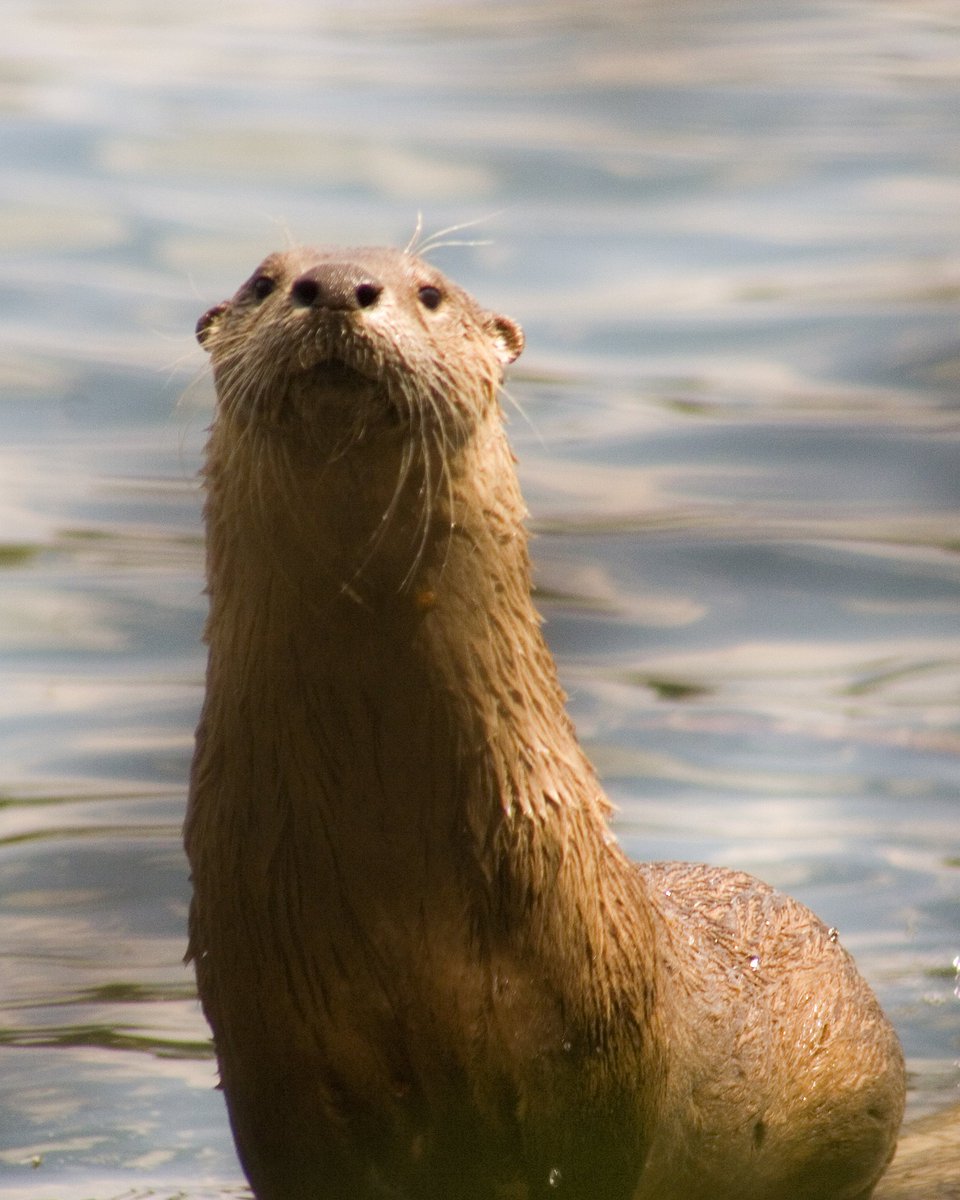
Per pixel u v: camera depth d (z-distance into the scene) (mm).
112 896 21266
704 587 29625
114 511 32281
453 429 12789
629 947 13859
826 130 52250
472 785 12992
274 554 12656
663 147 50594
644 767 24312
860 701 26062
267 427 12344
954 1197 16172
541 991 13273
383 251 13477
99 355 37875
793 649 27781
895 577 29781
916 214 45812
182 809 23188
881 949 20359
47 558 30391
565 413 36125
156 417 35781
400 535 12594
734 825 22844
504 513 13297
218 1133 16969
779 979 16375
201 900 13367
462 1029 13148
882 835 22641
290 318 12109
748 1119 15609
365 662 12758
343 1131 13398
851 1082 16422
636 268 42812
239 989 13266
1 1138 16750
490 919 13094
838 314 40250
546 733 13570
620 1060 13750
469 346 13250
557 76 56969
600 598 29281
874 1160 16766
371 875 12938
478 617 13031
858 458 34156
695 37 62312
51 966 19891
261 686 12883
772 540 31125
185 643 27781
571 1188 13867
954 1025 19250
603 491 33125
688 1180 15320
